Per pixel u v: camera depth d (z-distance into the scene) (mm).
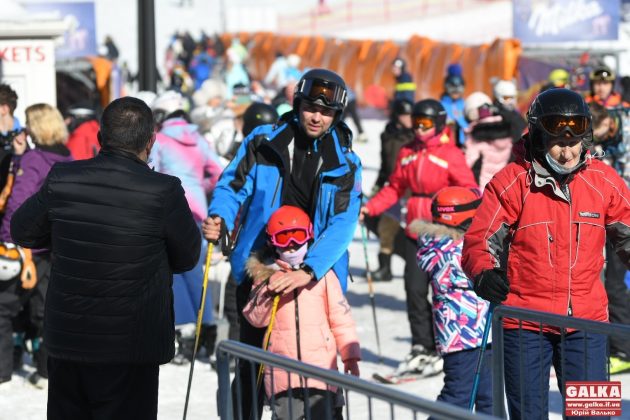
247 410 6094
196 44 47531
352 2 49781
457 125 12625
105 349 5594
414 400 3975
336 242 6375
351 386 4309
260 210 6660
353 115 32969
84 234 5598
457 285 7320
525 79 26547
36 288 9398
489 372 7293
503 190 5988
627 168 10078
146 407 5785
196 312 10219
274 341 6281
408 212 10320
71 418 5785
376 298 13664
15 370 10070
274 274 6227
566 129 5734
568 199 5922
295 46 42750
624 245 6000
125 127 5699
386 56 37719
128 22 59562
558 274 5945
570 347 5895
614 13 27109
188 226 5730
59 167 5723
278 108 12672
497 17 45594
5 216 9242
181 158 10172
